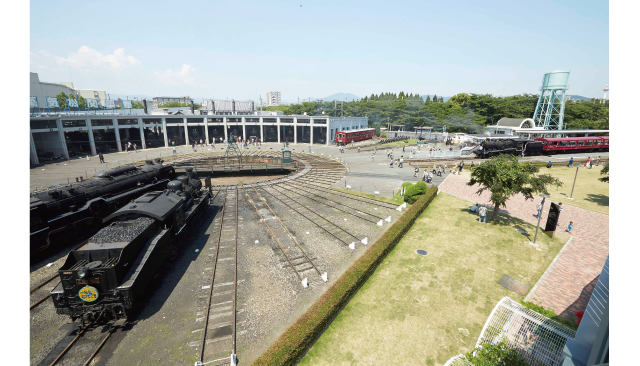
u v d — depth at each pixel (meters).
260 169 49.12
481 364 10.06
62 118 51.81
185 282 16.81
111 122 60.94
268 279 17.11
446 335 13.16
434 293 15.92
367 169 47.41
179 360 11.83
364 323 13.87
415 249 20.62
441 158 55.69
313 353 12.27
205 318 13.96
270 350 11.47
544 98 79.75
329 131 75.81
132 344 12.49
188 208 23.80
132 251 13.98
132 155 59.09
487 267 18.36
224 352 12.25
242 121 78.44
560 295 15.64
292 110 127.19
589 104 92.44
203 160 55.84
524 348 10.57
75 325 13.39
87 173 42.09
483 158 54.59
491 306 14.93
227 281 16.92
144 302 15.06
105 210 22.62
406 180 40.06
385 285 16.64
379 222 24.62
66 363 11.52
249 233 23.28
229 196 33.78
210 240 22.12
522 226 24.28
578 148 59.91
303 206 29.83
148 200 18.28
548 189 34.84
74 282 12.23
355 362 11.88
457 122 94.75
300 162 54.31
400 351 12.38
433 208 28.73
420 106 106.25
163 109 82.69
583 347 9.11
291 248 20.80
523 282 16.86
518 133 67.44
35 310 14.30
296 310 14.61
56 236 19.52
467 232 23.22
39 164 48.19
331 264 18.77
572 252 20.12
